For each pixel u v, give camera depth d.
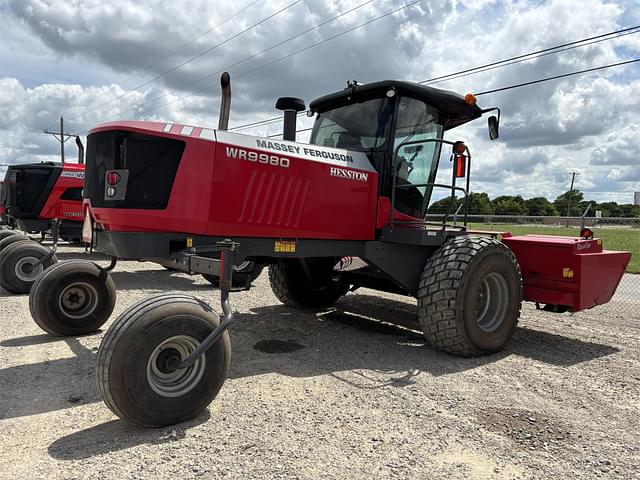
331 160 4.48
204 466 2.49
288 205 4.17
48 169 11.70
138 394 2.77
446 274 4.40
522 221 13.71
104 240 3.89
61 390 3.53
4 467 2.46
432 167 5.32
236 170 3.88
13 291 7.42
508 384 3.82
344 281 6.13
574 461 2.64
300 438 2.82
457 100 5.11
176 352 2.98
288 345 4.84
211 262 3.40
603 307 7.20
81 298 5.02
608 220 12.73
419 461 2.60
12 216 12.11
